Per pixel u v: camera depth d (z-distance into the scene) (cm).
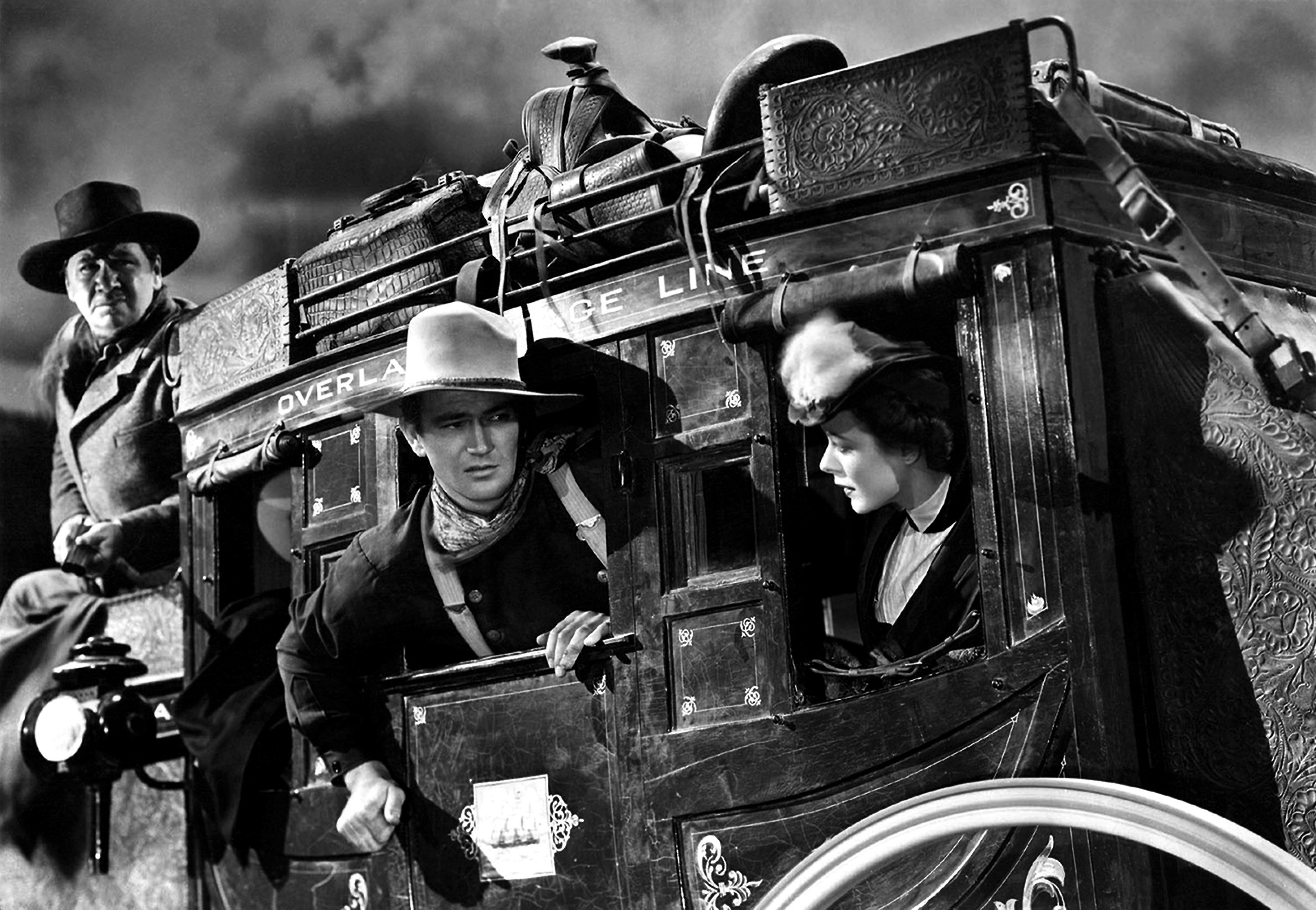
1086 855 290
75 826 545
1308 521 302
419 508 378
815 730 316
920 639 322
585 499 365
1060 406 294
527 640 372
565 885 352
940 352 327
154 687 505
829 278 317
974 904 300
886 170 313
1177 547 302
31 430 590
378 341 403
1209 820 272
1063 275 299
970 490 321
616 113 391
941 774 301
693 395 341
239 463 445
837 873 304
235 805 425
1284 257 343
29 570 586
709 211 342
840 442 325
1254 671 299
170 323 554
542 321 367
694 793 331
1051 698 289
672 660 338
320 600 385
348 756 384
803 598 332
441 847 375
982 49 303
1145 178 293
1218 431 307
